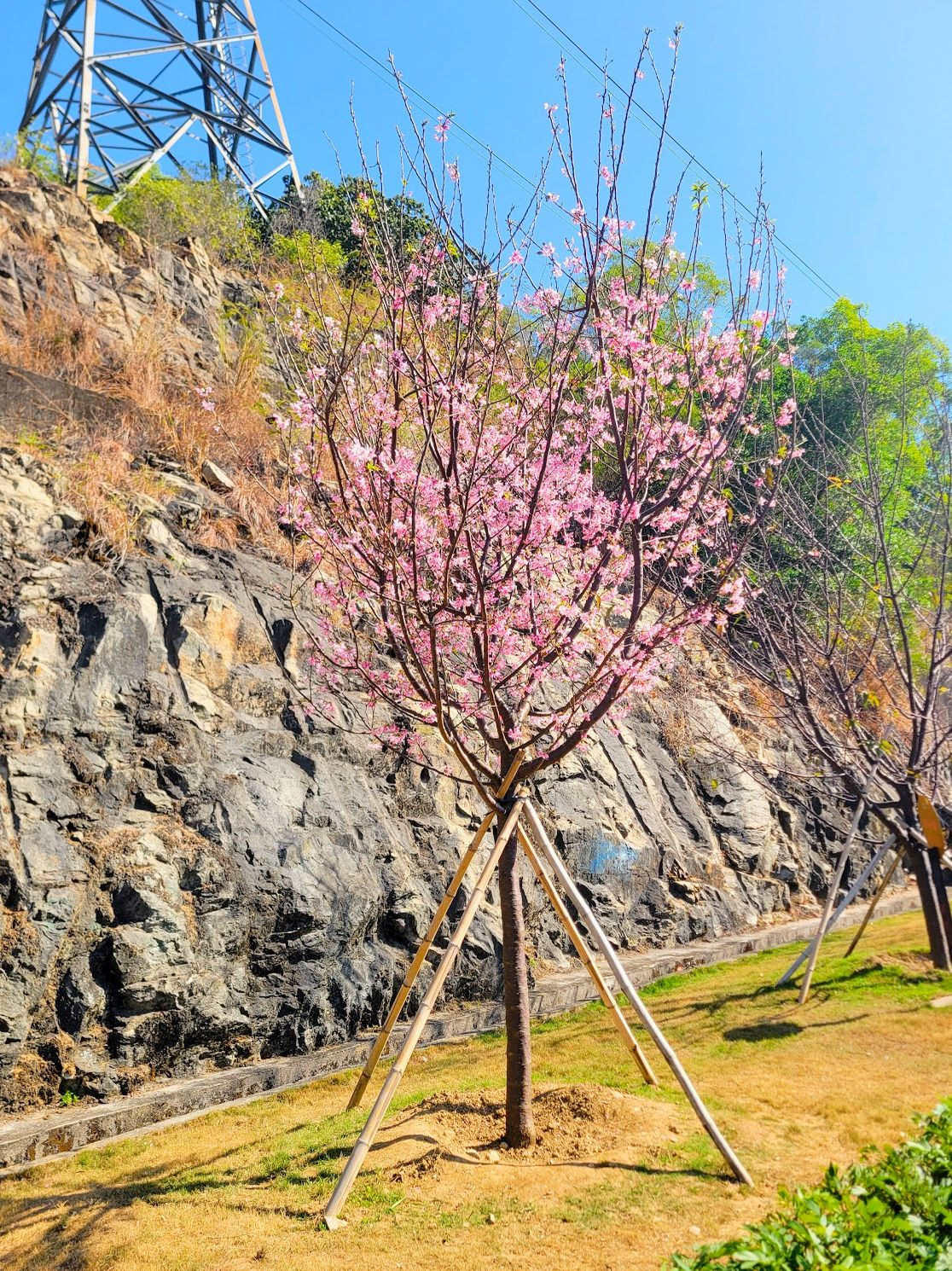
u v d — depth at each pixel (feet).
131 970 25.94
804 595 41.11
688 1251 14.84
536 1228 16.06
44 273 47.37
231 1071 27.02
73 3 68.08
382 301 20.51
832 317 77.25
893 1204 12.53
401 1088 25.62
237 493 42.60
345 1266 15.21
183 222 64.80
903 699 45.29
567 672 25.84
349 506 21.22
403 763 37.55
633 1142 19.62
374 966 31.58
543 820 41.14
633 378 21.12
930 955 35.83
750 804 54.03
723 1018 30.07
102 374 45.39
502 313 22.75
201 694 33.12
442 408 20.24
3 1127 22.31
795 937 47.09
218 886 28.68
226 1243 16.47
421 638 23.31
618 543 21.74
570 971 37.91
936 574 43.57
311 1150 20.77
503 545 22.94
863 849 59.88
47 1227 17.81
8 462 34.94
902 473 53.01
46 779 27.86
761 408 39.60
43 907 25.49
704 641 37.68
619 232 20.83
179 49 76.18
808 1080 23.34
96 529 35.14
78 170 60.23
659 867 46.29
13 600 31.04
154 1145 22.30
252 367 51.67
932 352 74.79
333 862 31.94
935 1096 21.61
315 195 75.82
